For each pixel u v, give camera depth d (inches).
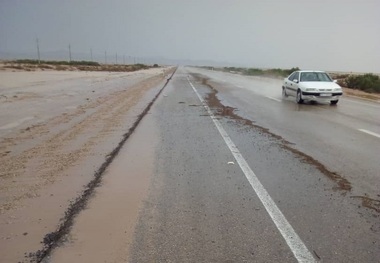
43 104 593.6
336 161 246.7
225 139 319.9
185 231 143.3
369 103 668.7
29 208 168.2
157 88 985.5
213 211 162.6
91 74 2026.3
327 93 604.7
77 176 216.5
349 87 1207.6
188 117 454.0
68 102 626.2
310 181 203.8
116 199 178.1
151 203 172.6
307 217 155.4
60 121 424.8
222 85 1168.2
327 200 174.9
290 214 158.4
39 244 133.6
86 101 643.5
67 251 128.4
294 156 260.1
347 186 195.5
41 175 219.6
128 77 1691.7
